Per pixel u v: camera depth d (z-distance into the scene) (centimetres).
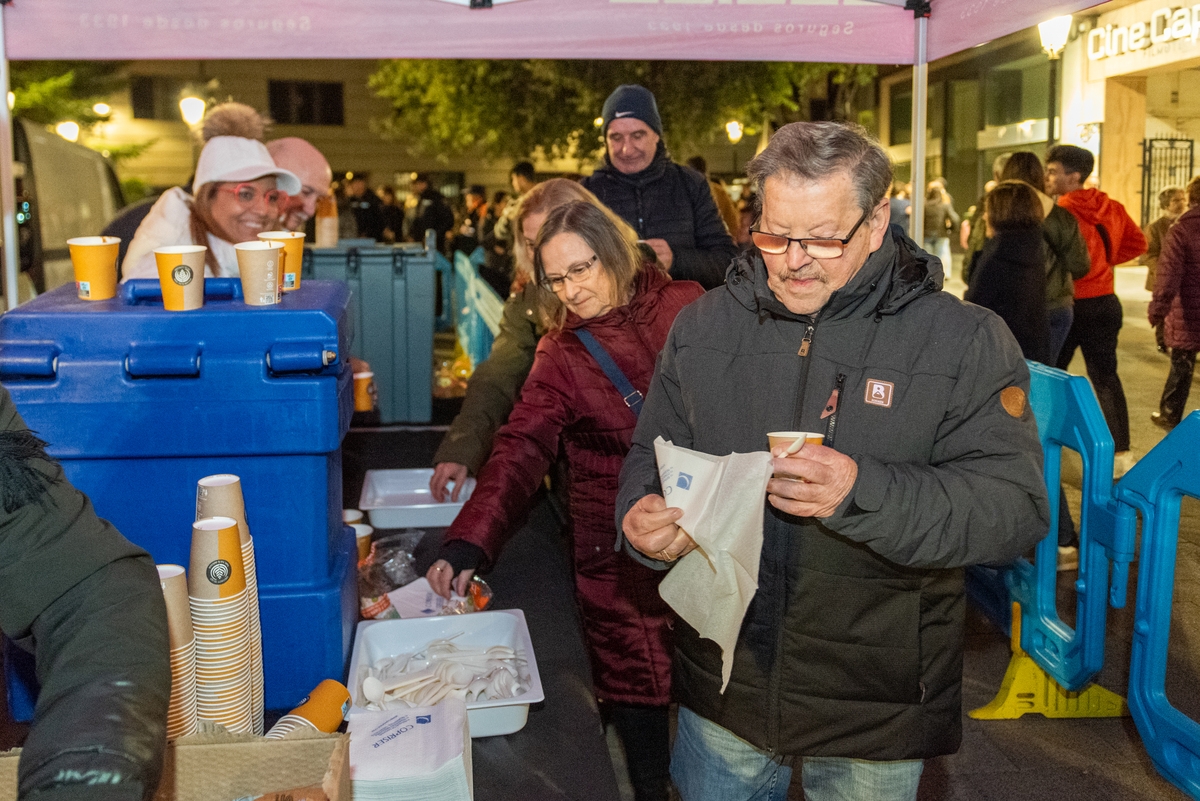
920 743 152
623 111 371
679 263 372
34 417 145
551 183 260
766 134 2428
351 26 323
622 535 158
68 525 95
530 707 159
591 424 219
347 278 430
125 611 91
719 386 155
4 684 160
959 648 155
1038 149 1827
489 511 204
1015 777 266
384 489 287
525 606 200
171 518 152
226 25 316
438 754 124
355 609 183
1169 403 607
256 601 140
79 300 162
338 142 2661
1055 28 770
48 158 507
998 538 138
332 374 153
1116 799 257
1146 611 211
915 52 356
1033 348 410
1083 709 297
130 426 146
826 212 136
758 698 156
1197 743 197
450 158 2716
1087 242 500
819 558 149
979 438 143
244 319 149
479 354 546
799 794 258
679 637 168
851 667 151
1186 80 1548
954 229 1603
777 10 344
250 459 151
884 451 145
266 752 102
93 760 78
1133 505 220
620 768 240
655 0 335
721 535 130
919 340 145
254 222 249
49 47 313
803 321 149
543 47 335
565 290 218
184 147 2567
